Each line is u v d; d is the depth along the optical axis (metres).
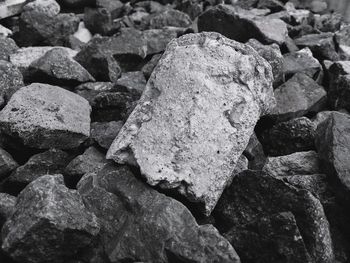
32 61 0.33
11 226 0.19
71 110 0.26
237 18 0.37
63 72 0.31
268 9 0.46
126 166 0.22
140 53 0.35
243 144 0.22
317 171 0.25
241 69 0.23
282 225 0.20
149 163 0.21
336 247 0.22
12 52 0.35
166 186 0.21
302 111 0.29
